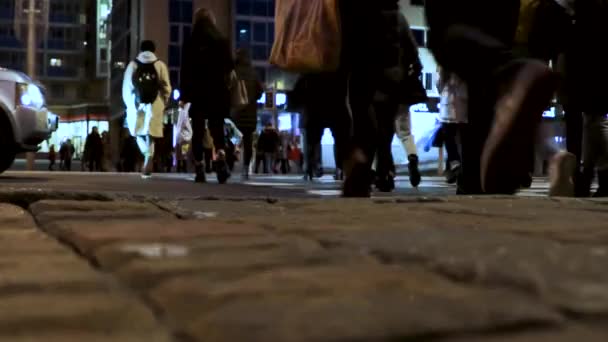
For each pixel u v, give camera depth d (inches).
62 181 387.2
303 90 349.4
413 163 371.9
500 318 45.4
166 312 48.5
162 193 263.1
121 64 2566.4
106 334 43.6
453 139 407.8
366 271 61.7
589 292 51.5
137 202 148.2
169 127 1010.7
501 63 157.2
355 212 124.1
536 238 84.2
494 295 51.9
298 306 48.5
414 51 319.9
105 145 1178.0
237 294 52.1
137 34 2292.1
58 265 68.0
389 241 78.4
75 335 43.3
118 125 2662.4
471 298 50.8
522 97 149.0
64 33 3412.9
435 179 609.3
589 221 108.2
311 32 183.8
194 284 55.4
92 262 70.6
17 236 94.0
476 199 157.4
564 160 219.6
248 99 485.7
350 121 229.6
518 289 54.4
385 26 178.4
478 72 159.3
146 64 433.7
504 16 165.2
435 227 97.6
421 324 43.9
